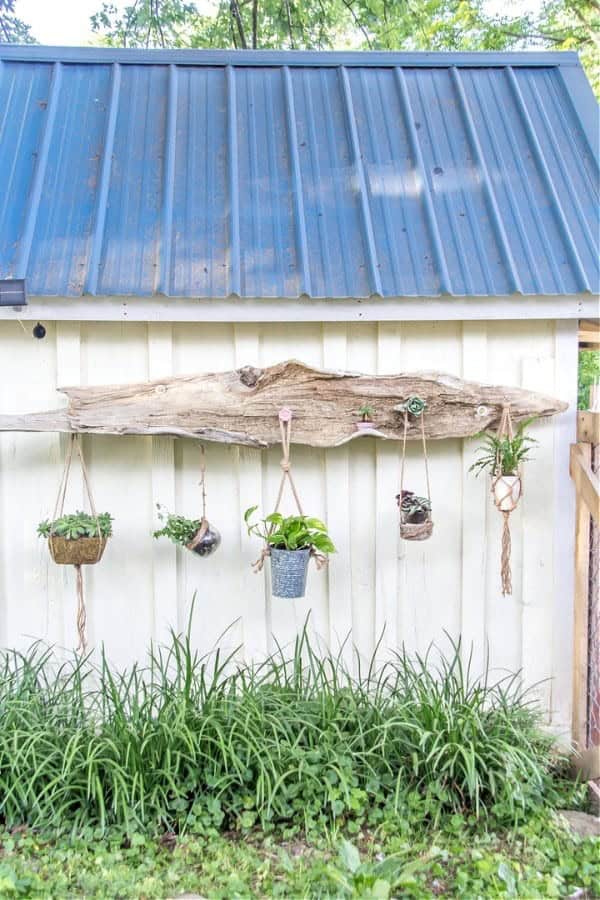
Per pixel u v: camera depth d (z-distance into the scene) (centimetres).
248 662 268
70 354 254
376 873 180
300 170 271
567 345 262
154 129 281
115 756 219
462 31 853
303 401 252
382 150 279
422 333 262
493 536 270
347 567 268
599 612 265
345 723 240
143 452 262
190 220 253
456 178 272
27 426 243
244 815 212
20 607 263
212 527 252
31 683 244
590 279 245
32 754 216
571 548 268
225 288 236
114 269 238
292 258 246
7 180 256
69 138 273
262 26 805
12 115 278
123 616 266
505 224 259
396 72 311
